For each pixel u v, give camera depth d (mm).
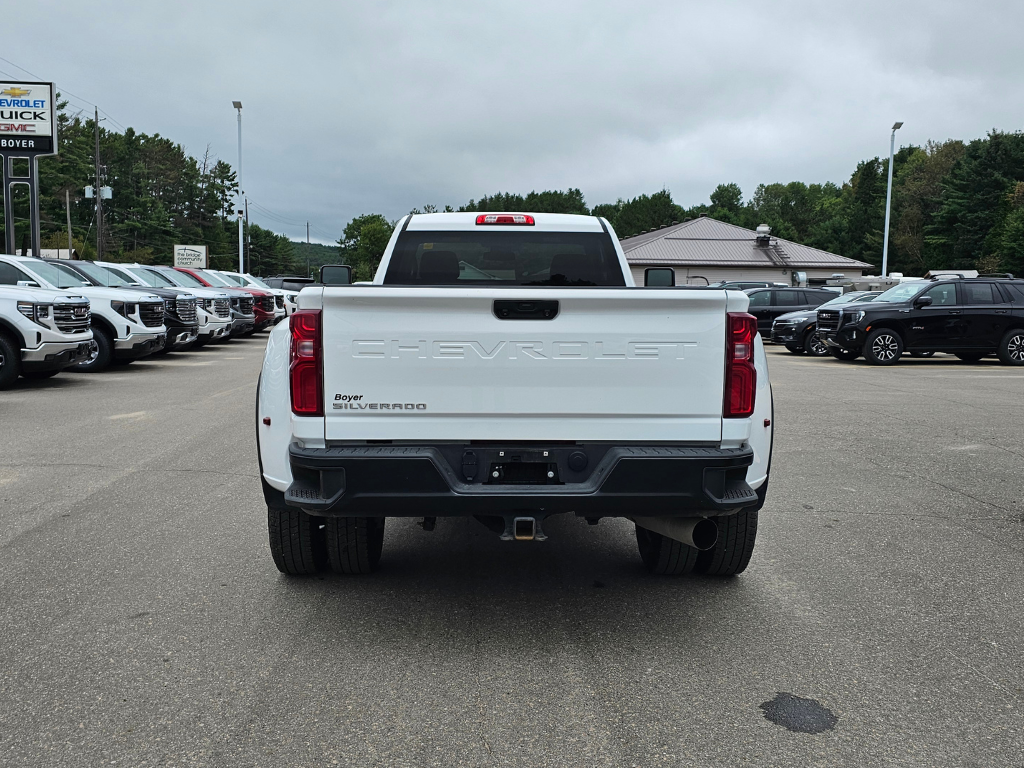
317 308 3377
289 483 3641
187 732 2783
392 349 3385
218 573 4406
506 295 3344
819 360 19172
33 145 23656
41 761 2598
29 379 13195
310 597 4090
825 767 2609
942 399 11766
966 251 72438
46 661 3322
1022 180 72312
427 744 2725
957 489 6469
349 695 3064
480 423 3430
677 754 2678
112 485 6281
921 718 2934
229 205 121562
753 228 110938
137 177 105375
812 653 3480
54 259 16156
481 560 4762
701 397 3471
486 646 3527
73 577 4301
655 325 3422
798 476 6902
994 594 4203
